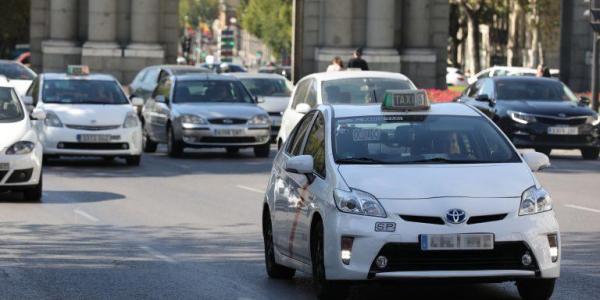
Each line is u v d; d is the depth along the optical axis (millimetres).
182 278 32812
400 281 26906
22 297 29859
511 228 26875
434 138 30172
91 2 134500
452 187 27500
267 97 100812
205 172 69000
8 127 51906
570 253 37344
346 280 27094
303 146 31812
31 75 116438
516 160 29672
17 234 42219
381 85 63125
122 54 134500
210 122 78750
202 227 44438
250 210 50125
